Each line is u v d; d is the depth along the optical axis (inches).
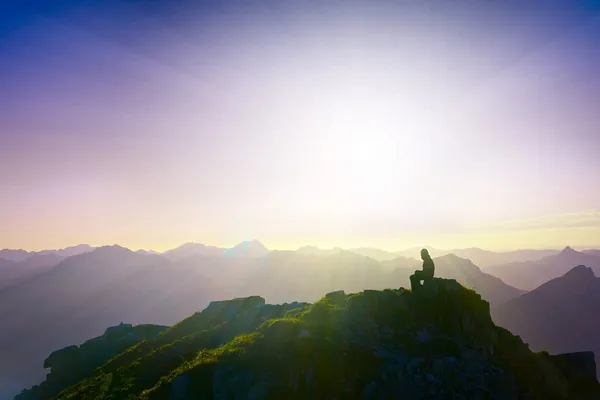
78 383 2787.9
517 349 1967.3
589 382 1929.1
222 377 1673.2
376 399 1574.8
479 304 2065.7
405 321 2016.5
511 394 1657.2
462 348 1813.5
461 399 1546.5
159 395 1809.8
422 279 2175.2
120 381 2336.4
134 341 3511.3
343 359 1749.5
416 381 1626.5
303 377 1669.5
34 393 3184.1
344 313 2084.2
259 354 1785.2
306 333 1892.2
